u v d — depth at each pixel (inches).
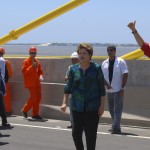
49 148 356.2
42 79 518.0
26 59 514.9
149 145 375.2
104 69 425.4
